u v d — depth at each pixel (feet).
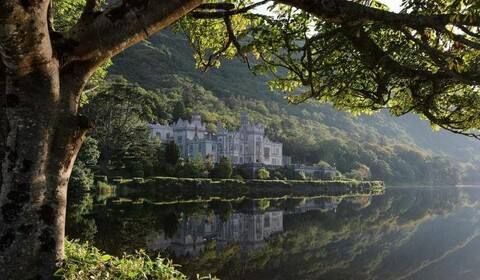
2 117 13.62
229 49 27.68
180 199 153.89
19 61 12.24
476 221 118.52
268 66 22.52
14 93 13.15
